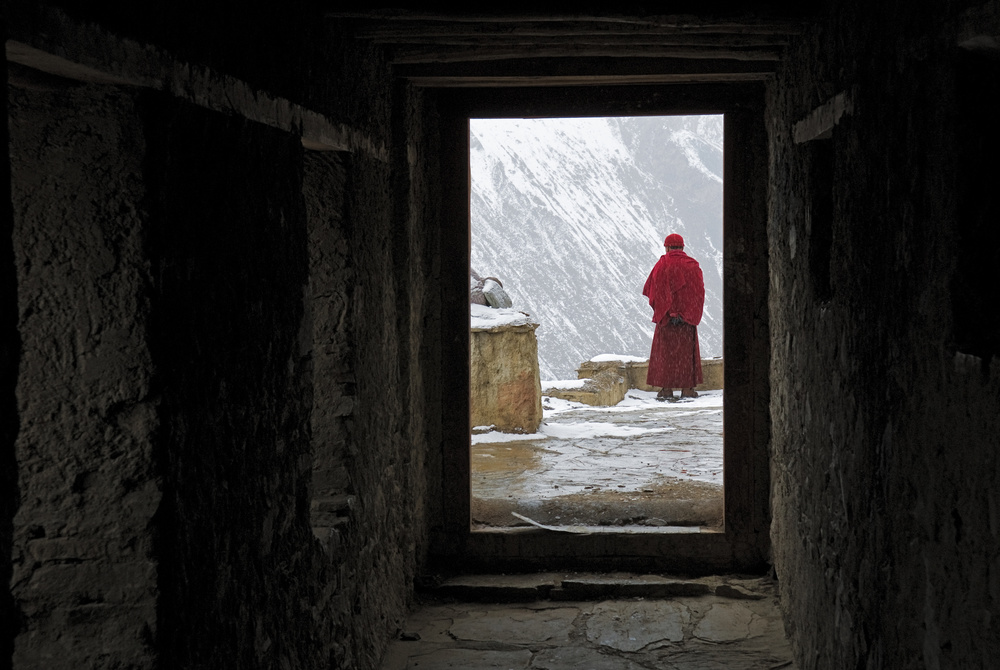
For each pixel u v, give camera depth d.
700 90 4.57
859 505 2.58
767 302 4.59
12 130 1.88
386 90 4.09
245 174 2.36
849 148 2.62
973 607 1.73
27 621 1.98
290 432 2.71
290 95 2.72
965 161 1.80
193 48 2.06
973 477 1.72
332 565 3.12
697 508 5.19
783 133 3.91
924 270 1.96
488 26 3.46
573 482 6.11
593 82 4.46
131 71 1.81
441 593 4.60
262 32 2.49
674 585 4.57
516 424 8.35
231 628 2.28
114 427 1.94
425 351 4.79
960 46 1.77
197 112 2.08
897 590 2.21
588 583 4.59
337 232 3.38
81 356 1.93
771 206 4.32
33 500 1.96
